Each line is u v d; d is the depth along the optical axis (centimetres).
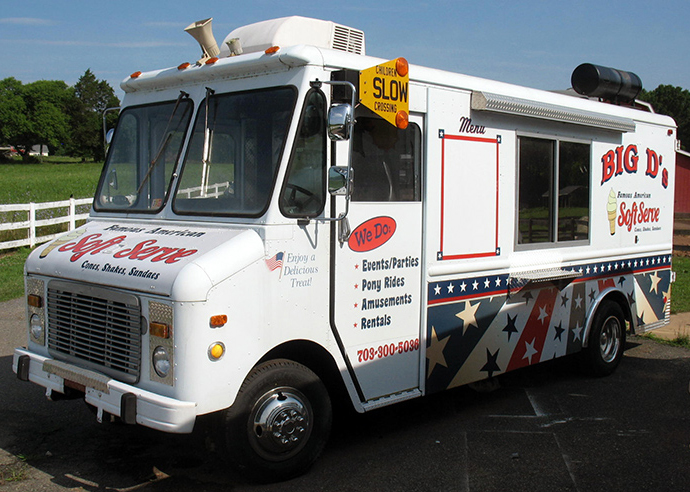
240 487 426
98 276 418
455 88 520
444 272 519
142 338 391
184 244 411
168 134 480
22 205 1494
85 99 13188
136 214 483
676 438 528
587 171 661
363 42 531
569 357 717
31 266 476
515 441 518
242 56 444
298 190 418
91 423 543
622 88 745
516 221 583
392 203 477
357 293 457
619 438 527
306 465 440
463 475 452
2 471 445
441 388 526
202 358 371
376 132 465
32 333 479
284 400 421
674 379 704
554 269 624
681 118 7481
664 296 789
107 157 525
